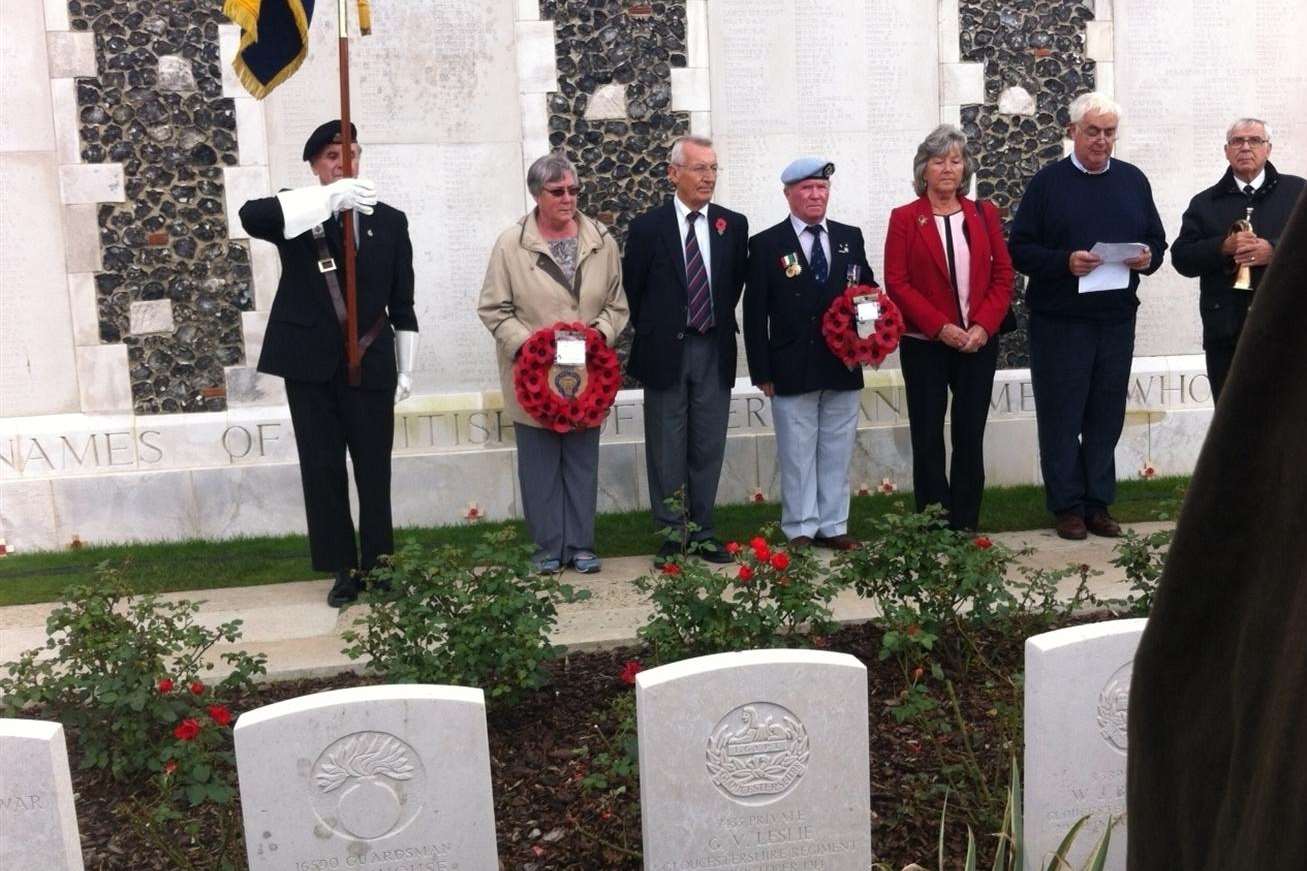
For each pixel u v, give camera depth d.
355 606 6.26
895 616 4.61
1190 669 0.95
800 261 7.12
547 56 8.19
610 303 7.02
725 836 3.37
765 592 5.93
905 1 8.56
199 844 3.90
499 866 3.73
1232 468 0.90
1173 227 8.97
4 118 7.75
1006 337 8.77
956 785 4.07
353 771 3.29
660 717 3.28
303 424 6.41
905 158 8.68
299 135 8.06
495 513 8.21
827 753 3.38
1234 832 0.89
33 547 7.77
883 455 8.59
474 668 4.59
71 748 4.62
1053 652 3.47
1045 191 7.46
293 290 6.39
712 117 8.45
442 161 8.20
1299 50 8.98
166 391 7.99
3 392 7.89
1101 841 3.41
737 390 8.45
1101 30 8.74
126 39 7.80
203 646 4.71
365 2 6.18
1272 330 0.87
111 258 7.89
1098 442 7.44
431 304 8.27
